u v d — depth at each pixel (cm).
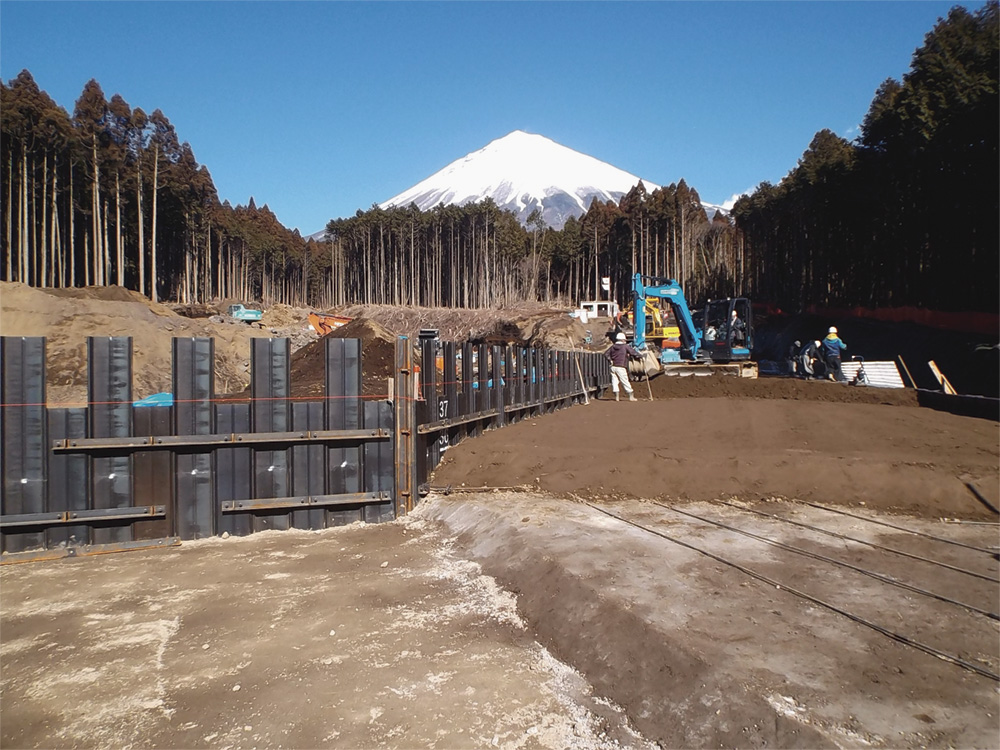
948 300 3903
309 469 941
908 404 1983
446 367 1174
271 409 930
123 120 6488
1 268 5888
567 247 10562
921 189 3934
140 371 2442
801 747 382
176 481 891
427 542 867
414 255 11175
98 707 474
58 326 2511
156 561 802
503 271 10819
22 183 5462
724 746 401
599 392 2541
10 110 5309
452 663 534
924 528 812
